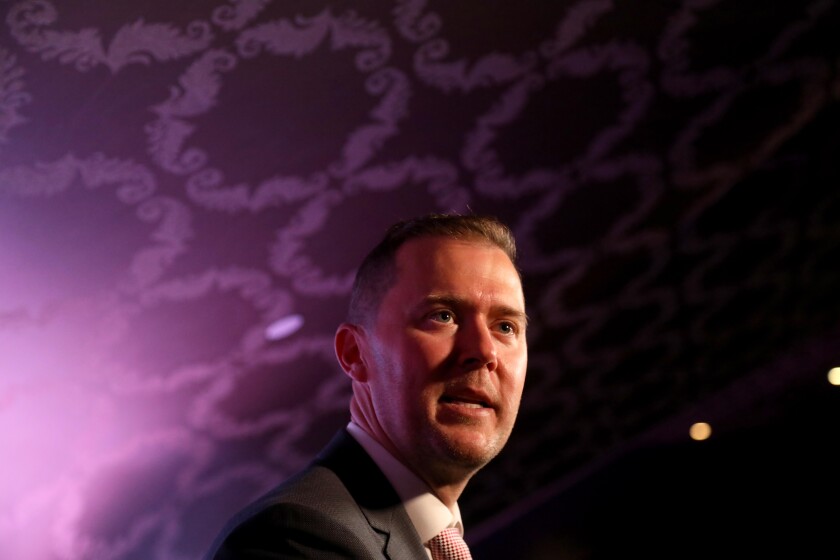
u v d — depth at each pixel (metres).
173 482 3.67
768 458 4.28
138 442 3.50
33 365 3.19
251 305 3.32
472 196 3.26
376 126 2.99
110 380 3.31
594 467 4.50
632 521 4.33
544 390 4.15
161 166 2.93
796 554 4.06
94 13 2.62
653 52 2.99
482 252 1.15
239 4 2.66
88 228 2.99
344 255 3.30
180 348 3.35
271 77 2.80
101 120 2.80
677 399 4.37
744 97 3.19
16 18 2.61
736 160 3.39
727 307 4.00
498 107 3.03
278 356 3.48
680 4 2.85
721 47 3.02
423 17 2.75
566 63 2.96
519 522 4.48
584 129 3.16
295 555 0.95
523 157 3.20
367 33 2.76
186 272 3.17
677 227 3.57
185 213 3.04
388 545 1.02
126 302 3.16
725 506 4.23
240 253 3.19
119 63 2.71
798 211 3.62
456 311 1.12
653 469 4.40
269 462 3.82
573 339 3.95
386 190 3.16
